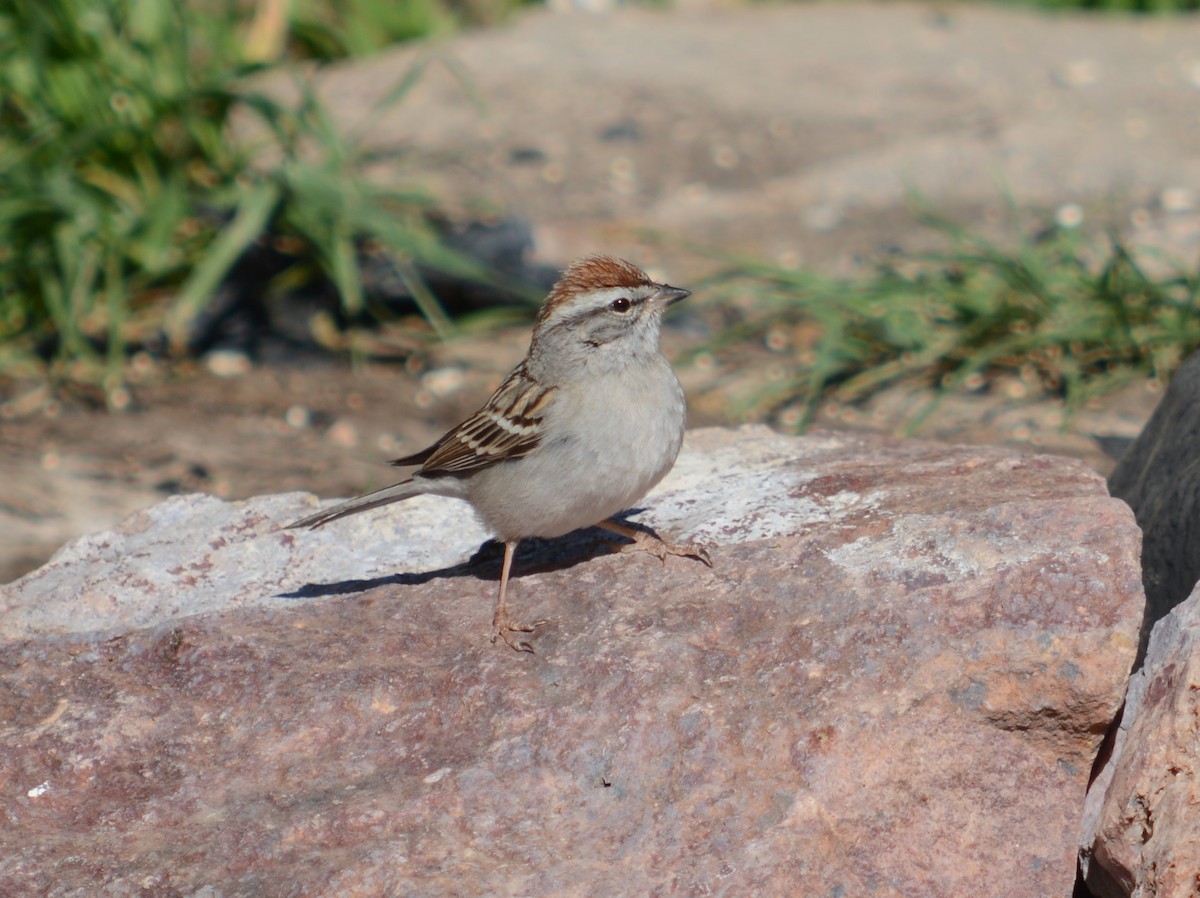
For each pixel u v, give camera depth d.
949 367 16.59
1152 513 9.13
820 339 17.91
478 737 7.73
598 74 28.08
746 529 9.02
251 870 7.21
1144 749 7.22
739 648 7.88
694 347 17.78
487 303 19.05
